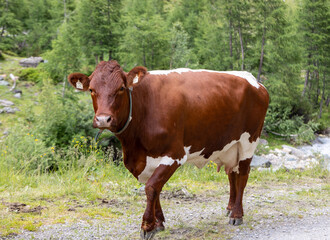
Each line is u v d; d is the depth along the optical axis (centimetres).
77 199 674
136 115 467
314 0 3338
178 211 635
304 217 601
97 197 696
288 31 2502
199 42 3225
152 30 2500
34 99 2519
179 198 736
